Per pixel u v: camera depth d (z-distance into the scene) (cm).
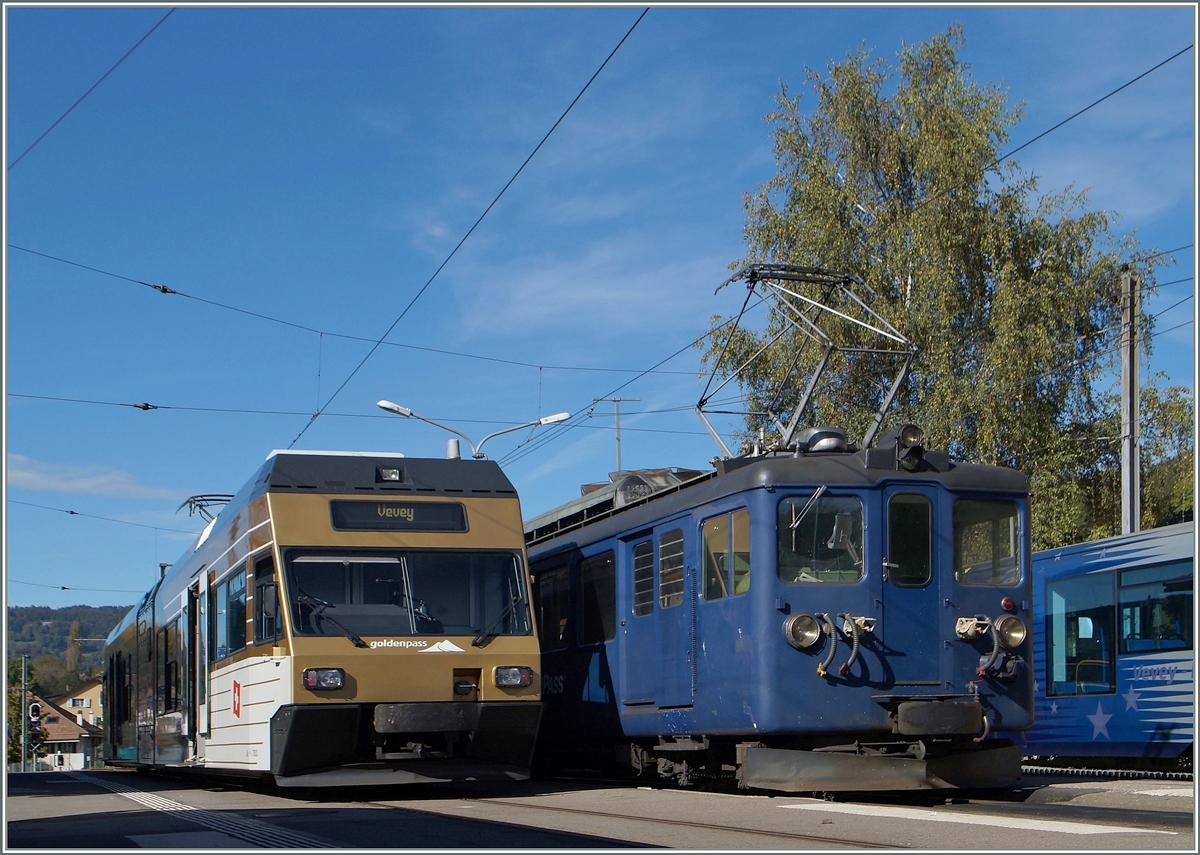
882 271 2733
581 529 1650
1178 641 1625
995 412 2561
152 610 2073
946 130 2770
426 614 1274
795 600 1177
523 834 877
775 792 1292
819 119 2938
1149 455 2983
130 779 2338
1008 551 1245
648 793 1292
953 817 955
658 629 1384
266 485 1301
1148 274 2728
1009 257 2700
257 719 1264
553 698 1708
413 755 1249
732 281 1561
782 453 1289
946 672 1192
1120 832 843
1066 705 1800
